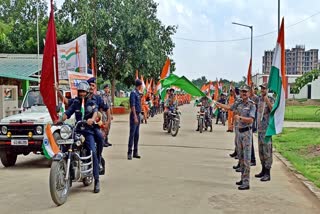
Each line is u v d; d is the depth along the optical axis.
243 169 8.42
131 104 11.90
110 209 6.76
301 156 13.12
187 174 9.82
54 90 8.22
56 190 6.87
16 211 6.66
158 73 40.28
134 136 12.18
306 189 8.45
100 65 35.47
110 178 9.24
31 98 12.26
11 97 18.88
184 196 7.68
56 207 6.88
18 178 9.27
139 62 35.12
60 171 7.05
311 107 53.75
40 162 11.52
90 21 32.31
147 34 34.62
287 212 6.77
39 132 10.32
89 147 7.81
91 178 8.56
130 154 12.02
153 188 8.29
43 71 8.16
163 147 14.78
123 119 30.03
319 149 13.97
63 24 33.72
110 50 34.38
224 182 9.04
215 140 17.34
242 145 8.35
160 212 6.61
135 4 34.38
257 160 12.45
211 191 8.12
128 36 33.94
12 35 37.28
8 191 8.01
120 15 33.25
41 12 49.38
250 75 15.58
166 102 20.38
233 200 7.47
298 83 50.53
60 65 15.80
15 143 10.34
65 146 7.43
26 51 36.56
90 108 7.85
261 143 9.26
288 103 61.03
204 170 10.40
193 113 41.09
